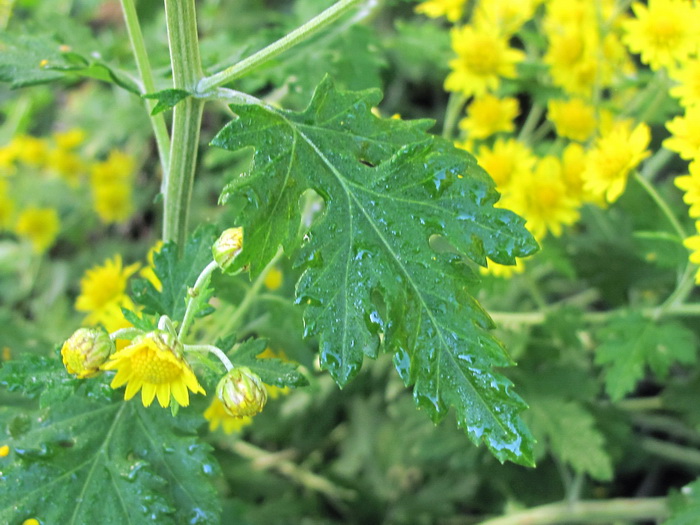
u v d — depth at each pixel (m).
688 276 0.30
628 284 0.36
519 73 0.38
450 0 0.37
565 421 0.32
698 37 0.32
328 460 0.45
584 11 0.37
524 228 0.22
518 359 0.34
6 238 0.56
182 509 0.24
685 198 0.26
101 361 0.22
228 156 0.41
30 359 0.24
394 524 0.40
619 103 0.40
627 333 0.30
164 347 0.22
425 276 0.22
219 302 0.31
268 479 0.40
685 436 0.40
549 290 0.41
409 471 0.42
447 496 0.39
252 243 0.22
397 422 0.40
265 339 0.24
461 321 0.22
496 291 0.31
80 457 0.24
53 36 0.29
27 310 0.52
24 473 0.24
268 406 0.39
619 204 0.32
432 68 0.54
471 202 0.22
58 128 0.63
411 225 0.22
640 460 0.38
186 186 0.26
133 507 0.24
